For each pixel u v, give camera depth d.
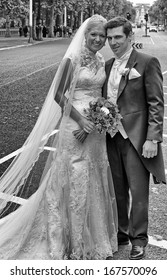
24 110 10.38
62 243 3.85
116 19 3.65
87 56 3.71
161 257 4.01
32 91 13.03
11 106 10.81
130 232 3.92
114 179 3.99
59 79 3.76
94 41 3.67
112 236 4.05
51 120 3.97
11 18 47.19
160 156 3.86
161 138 3.71
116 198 4.06
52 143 3.99
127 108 3.74
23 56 25.05
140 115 3.74
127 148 3.81
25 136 8.00
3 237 4.04
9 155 6.80
